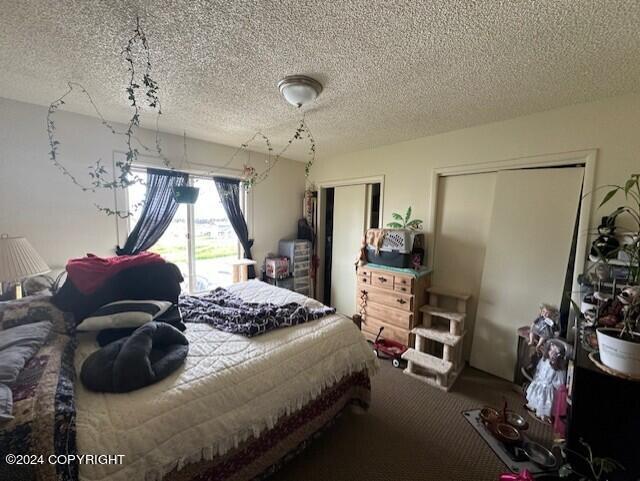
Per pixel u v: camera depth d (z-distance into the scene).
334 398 1.71
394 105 2.06
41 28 1.25
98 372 1.06
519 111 2.13
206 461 1.08
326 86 1.78
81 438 0.84
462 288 2.69
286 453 1.41
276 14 1.15
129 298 1.67
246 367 1.28
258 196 3.69
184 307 1.97
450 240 2.75
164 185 2.88
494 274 2.42
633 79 1.62
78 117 2.33
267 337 1.56
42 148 2.19
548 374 1.89
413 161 2.94
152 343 1.25
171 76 1.68
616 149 1.85
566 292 2.08
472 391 2.21
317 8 1.11
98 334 1.44
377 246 2.92
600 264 1.80
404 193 3.03
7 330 1.21
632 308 1.23
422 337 2.52
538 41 1.29
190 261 3.25
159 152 2.78
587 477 1.24
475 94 1.87
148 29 1.25
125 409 0.95
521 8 1.09
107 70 1.63
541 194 2.19
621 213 1.82
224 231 3.51
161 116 2.36
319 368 1.53
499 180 2.38
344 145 3.22
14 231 2.12
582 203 1.98
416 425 1.82
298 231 4.17
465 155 2.56
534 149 2.18
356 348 1.79
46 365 1.06
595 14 1.11
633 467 1.21
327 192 4.11
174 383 1.10
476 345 2.54
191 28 1.24
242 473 1.21
